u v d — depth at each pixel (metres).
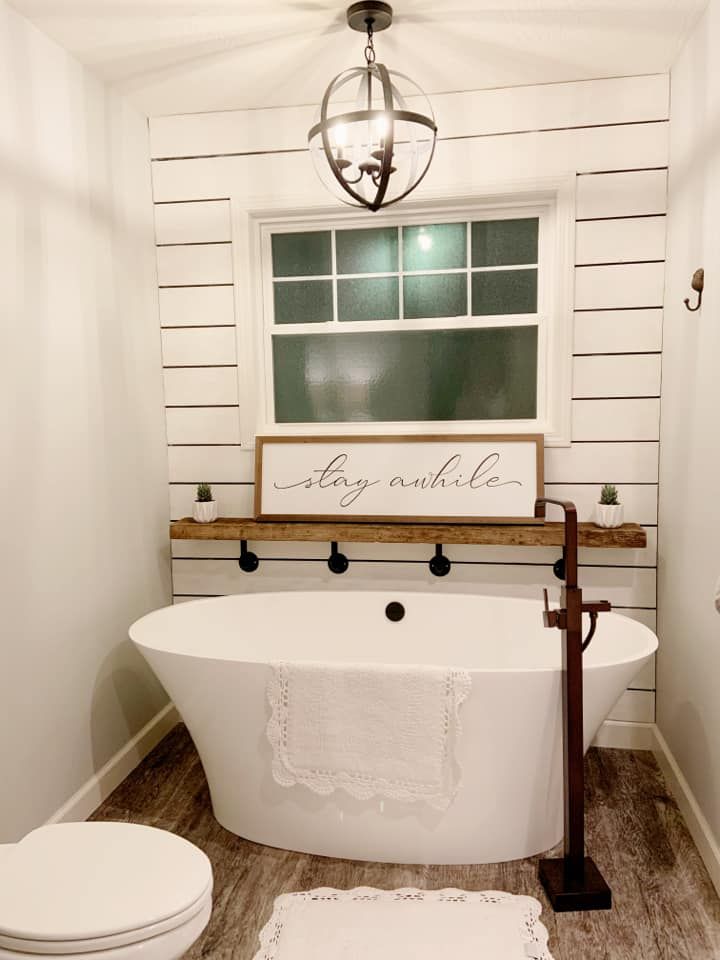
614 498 2.67
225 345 2.96
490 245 2.84
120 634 2.66
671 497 2.54
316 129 2.01
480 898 1.94
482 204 2.79
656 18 2.19
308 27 2.20
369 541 2.79
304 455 2.92
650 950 1.76
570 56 2.43
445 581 2.91
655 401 2.71
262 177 2.85
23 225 2.08
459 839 2.07
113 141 2.62
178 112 2.85
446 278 2.88
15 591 2.04
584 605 1.88
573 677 1.89
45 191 2.19
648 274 2.66
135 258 2.78
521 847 2.10
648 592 2.77
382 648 2.78
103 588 2.53
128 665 2.72
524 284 2.83
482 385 2.89
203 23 2.16
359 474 2.88
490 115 2.69
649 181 2.62
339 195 2.17
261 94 2.69
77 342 2.37
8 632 2.01
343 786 2.02
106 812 2.41
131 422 2.74
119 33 2.21
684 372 2.38
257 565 3.03
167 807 2.43
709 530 2.11
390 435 2.87
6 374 2.01
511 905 1.91
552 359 2.79
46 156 2.20
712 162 2.08
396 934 1.81
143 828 1.57
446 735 1.96
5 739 2.00
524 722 1.99
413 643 2.76
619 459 2.75
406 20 2.17
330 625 2.81
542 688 1.97
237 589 3.05
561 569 2.80
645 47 2.38
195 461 3.04
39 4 2.02
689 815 2.25
